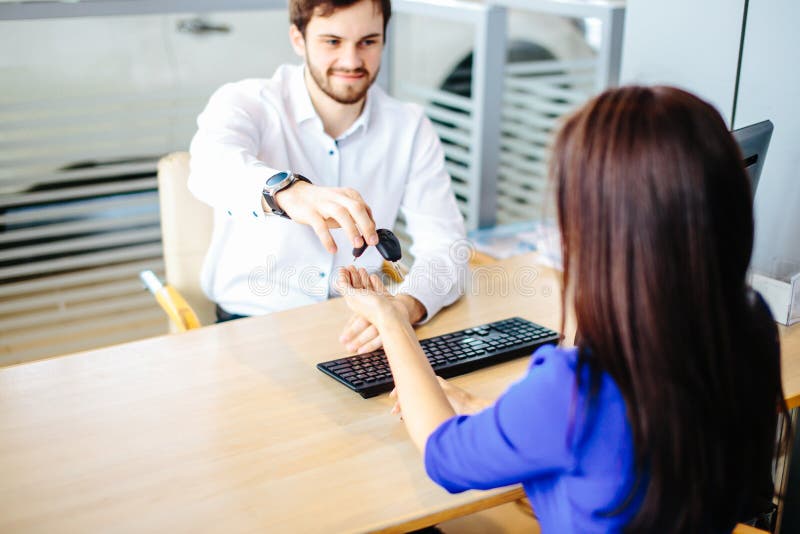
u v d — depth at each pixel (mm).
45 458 1146
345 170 1864
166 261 1948
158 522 1012
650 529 816
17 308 2439
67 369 1401
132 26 2670
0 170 2340
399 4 2521
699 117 745
